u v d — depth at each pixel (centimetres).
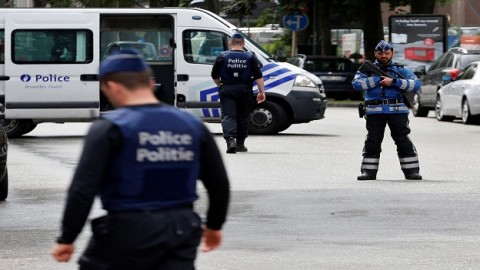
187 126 946
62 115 4578
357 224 2117
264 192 2630
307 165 3338
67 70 4572
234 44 3756
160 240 917
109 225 920
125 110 938
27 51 4569
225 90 3722
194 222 936
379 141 2917
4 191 2472
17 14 4562
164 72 4634
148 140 930
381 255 1773
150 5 8094
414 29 8081
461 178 2980
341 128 5284
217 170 966
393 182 2867
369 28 8906
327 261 1716
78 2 8131
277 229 2047
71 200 920
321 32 9606
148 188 928
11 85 4559
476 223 2139
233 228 2055
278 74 4669
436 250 1827
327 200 2478
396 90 2906
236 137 3788
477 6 14575
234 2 9181
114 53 956
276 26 12975
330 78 8375
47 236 1978
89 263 929
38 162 3488
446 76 5919
